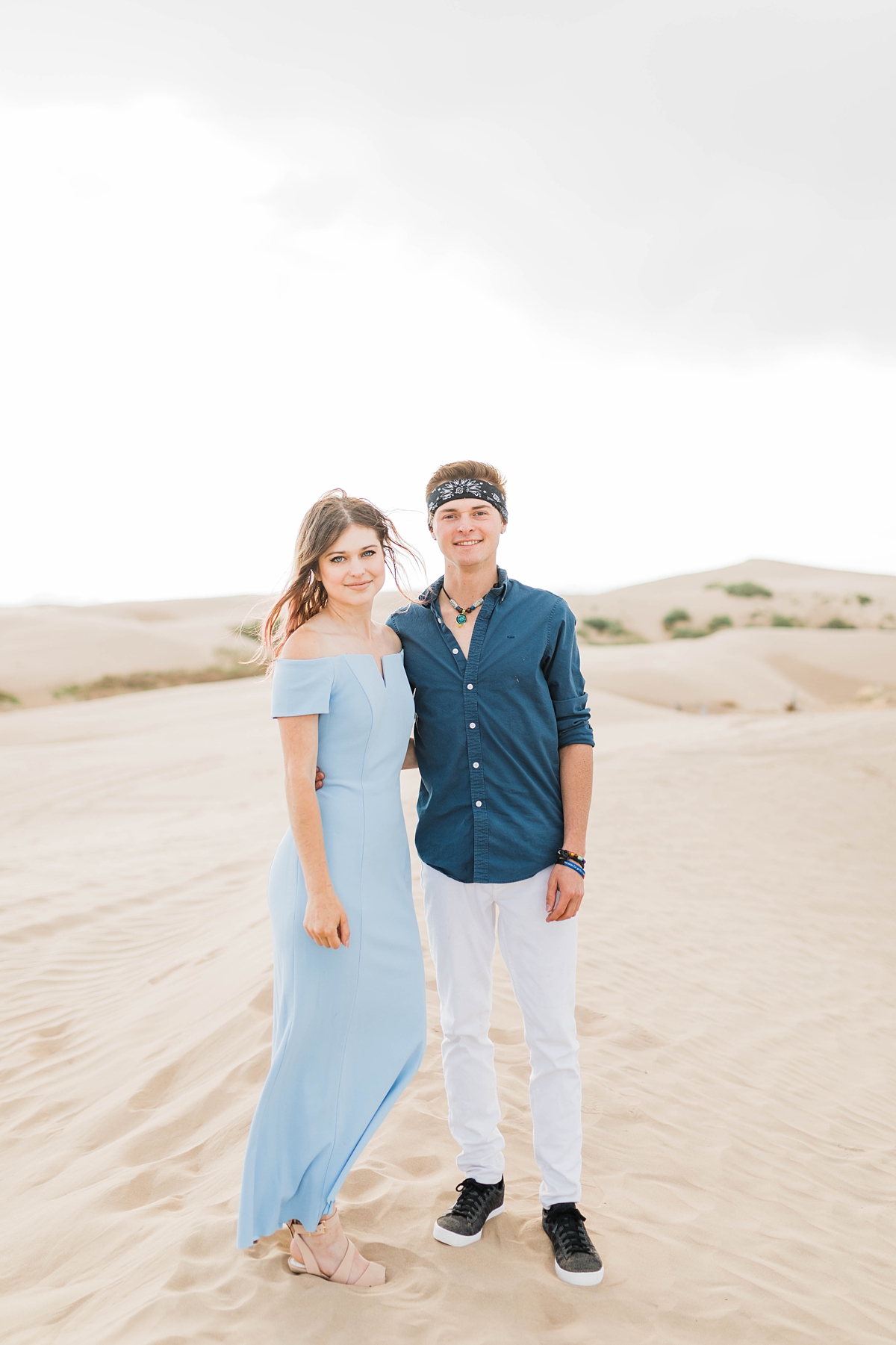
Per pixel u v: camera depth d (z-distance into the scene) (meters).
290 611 2.52
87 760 16.78
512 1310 2.27
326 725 2.38
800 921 7.21
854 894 8.09
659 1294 2.40
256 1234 2.26
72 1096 3.87
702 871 8.12
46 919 6.52
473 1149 2.57
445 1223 2.51
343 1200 2.70
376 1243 2.50
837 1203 3.24
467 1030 2.55
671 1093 3.84
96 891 7.34
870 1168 3.62
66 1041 4.53
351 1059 2.35
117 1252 2.61
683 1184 3.08
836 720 16.08
